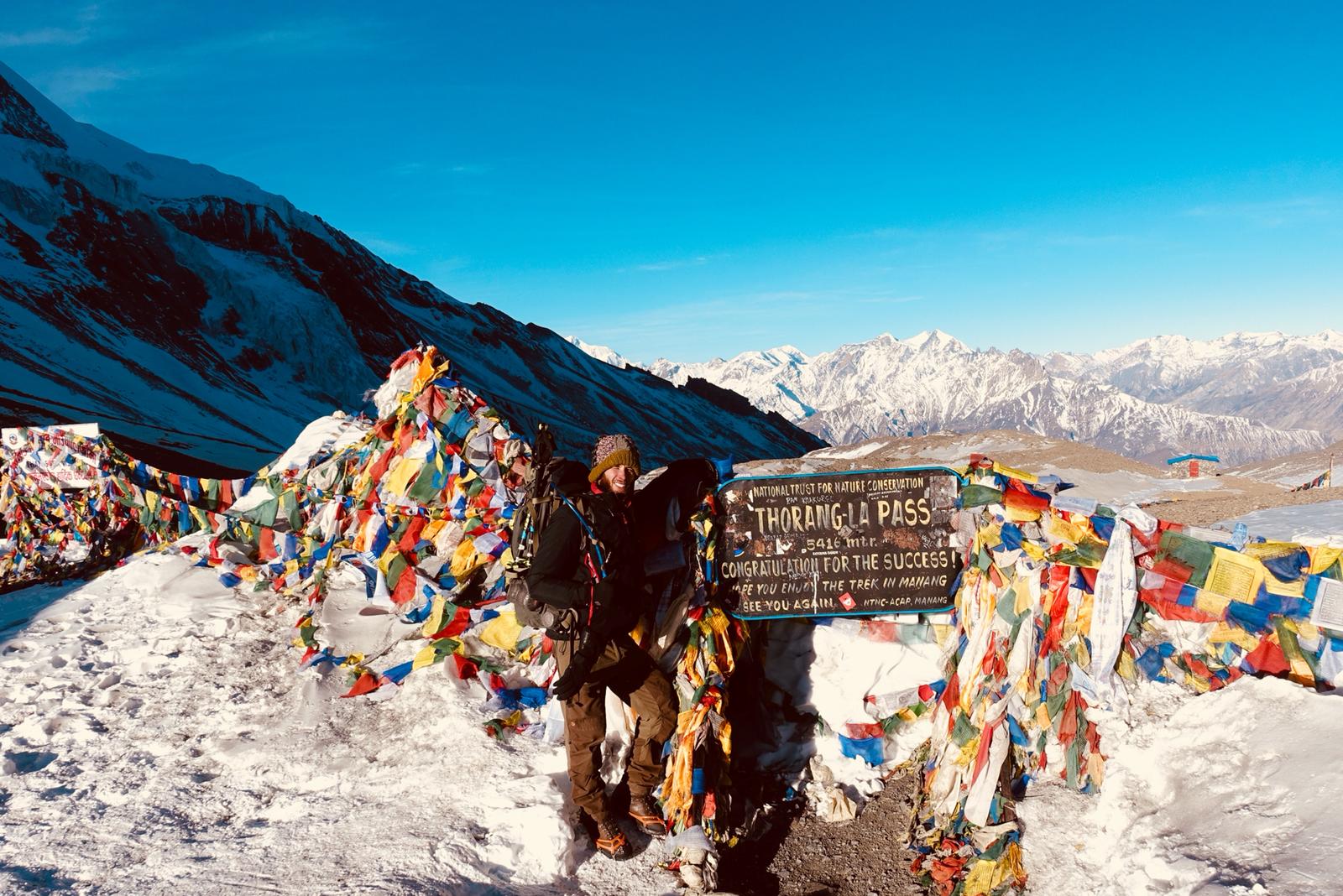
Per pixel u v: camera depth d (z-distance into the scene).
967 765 4.15
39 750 5.11
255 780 4.66
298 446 9.90
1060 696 4.08
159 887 3.59
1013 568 4.29
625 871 3.92
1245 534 4.12
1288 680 3.74
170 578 8.02
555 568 3.72
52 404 67.06
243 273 142.12
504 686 5.27
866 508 4.84
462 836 3.90
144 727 5.32
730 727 4.52
